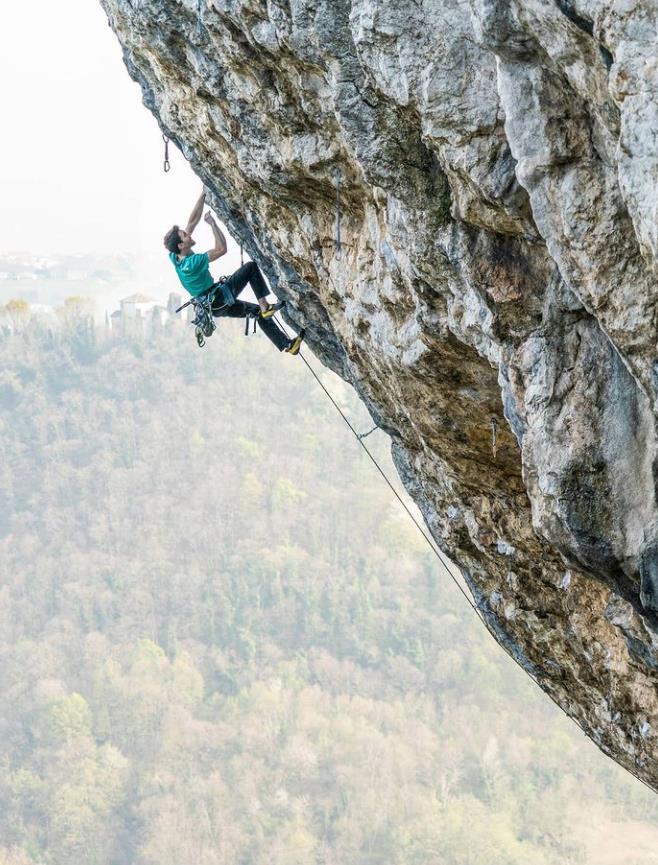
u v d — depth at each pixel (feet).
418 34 17.39
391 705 424.46
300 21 19.75
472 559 30.40
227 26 22.80
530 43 14.52
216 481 546.67
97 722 412.36
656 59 12.05
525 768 383.65
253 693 424.87
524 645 30.14
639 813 367.66
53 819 367.66
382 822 360.69
